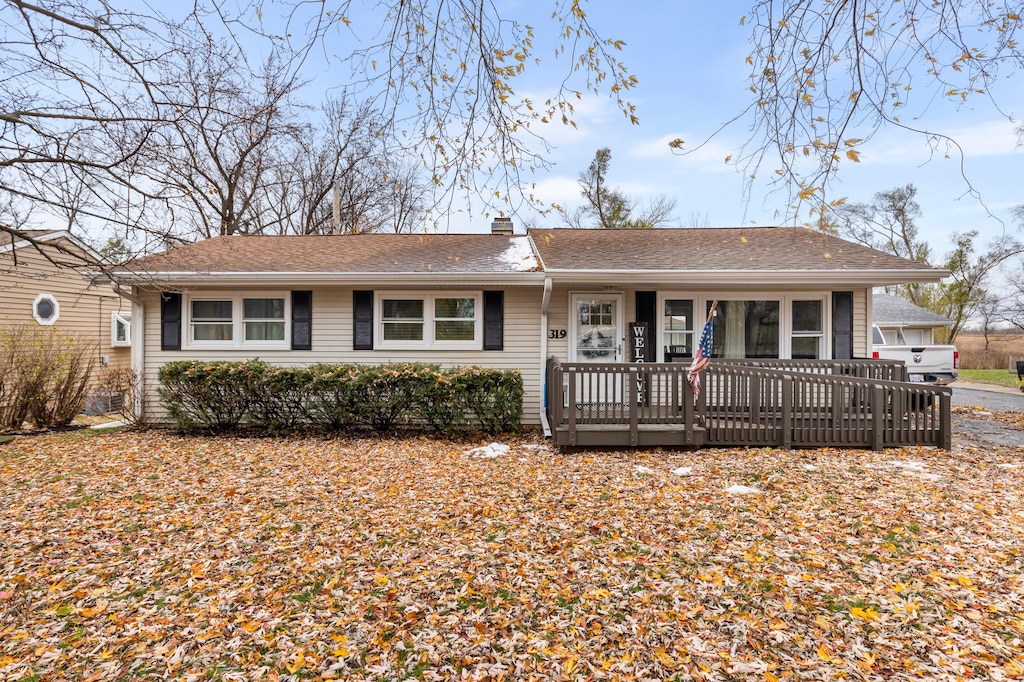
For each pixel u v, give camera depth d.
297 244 12.20
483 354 10.13
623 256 10.01
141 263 9.96
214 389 9.38
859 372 8.88
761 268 9.02
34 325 13.09
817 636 3.11
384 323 10.20
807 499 5.36
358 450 8.29
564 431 7.88
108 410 12.94
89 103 6.39
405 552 4.38
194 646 3.12
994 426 9.65
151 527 4.94
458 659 2.99
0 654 3.03
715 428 7.94
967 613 3.28
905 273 8.64
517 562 4.16
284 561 4.23
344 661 2.98
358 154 20.31
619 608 3.48
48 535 4.72
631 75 4.27
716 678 2.77
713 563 4.05
